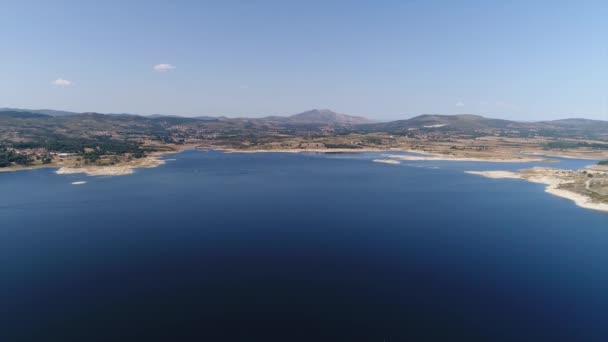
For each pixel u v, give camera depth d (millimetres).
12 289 61781
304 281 65625
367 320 53125
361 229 97062
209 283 64625
